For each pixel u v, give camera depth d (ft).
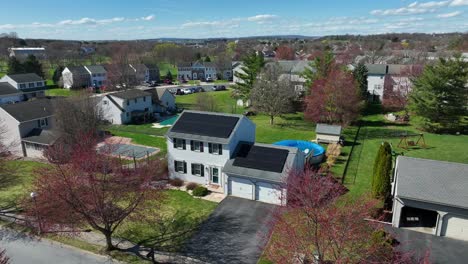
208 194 99.40
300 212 60.34
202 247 73.82
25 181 110.63
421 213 83.25
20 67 320.91
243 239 76.54
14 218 86.94
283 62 263.90
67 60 490.08
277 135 164.04
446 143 144.15
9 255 71.67
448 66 157.79
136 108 200.75
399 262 56.03
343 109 170.19
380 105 228.63
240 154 101.35
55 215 76.48
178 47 614.75
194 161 105.81
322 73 203.10
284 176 89.56
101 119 164.14
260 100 185.06
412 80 182.91
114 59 377.91
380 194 84.12
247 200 95.45
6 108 138.21
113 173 79.92
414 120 183.32
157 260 69.46
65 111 133.90
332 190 78.02
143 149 142.72
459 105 157.58
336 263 48.47
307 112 181.88
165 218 86.28
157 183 101.14
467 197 71.92
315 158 120.57
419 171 80.28
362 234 56.49
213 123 106.93
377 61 364.79
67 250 73.36
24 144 137.80
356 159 125.08
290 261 53.88
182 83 375.45
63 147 108.47
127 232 80.33
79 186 70.64
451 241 72.74
